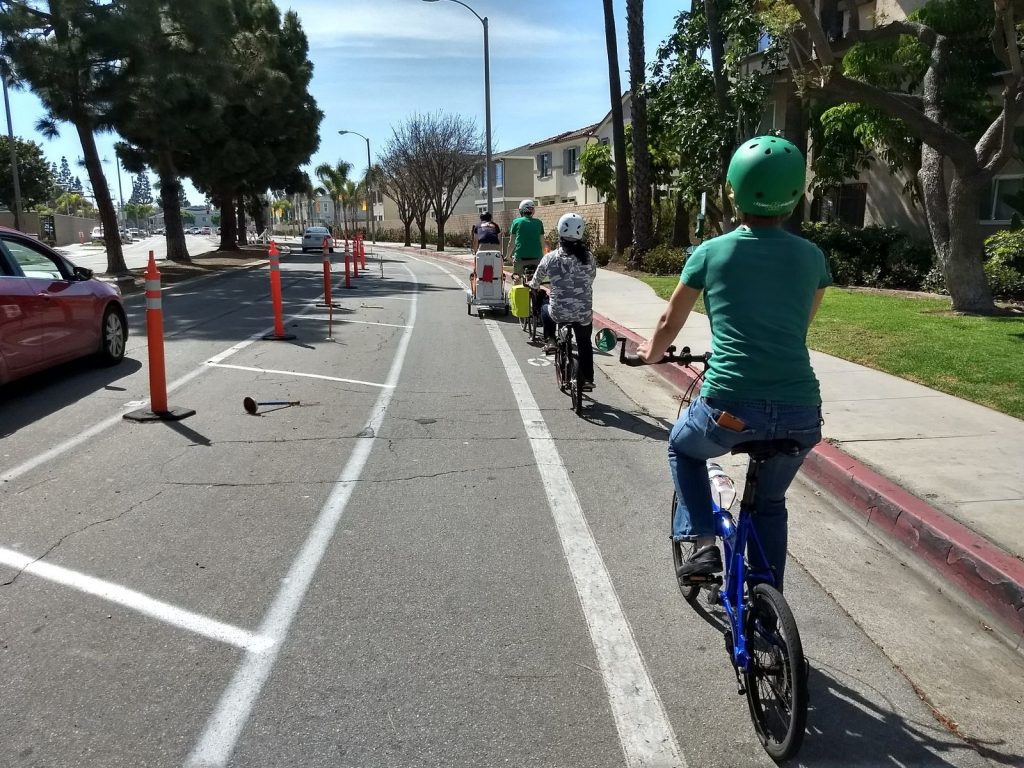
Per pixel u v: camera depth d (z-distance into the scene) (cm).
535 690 329
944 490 508
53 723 303
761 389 301
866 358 905
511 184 5675
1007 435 627
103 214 2311
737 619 316
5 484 552
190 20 1922
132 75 1869
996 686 340
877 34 1305
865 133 1561
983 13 1312
